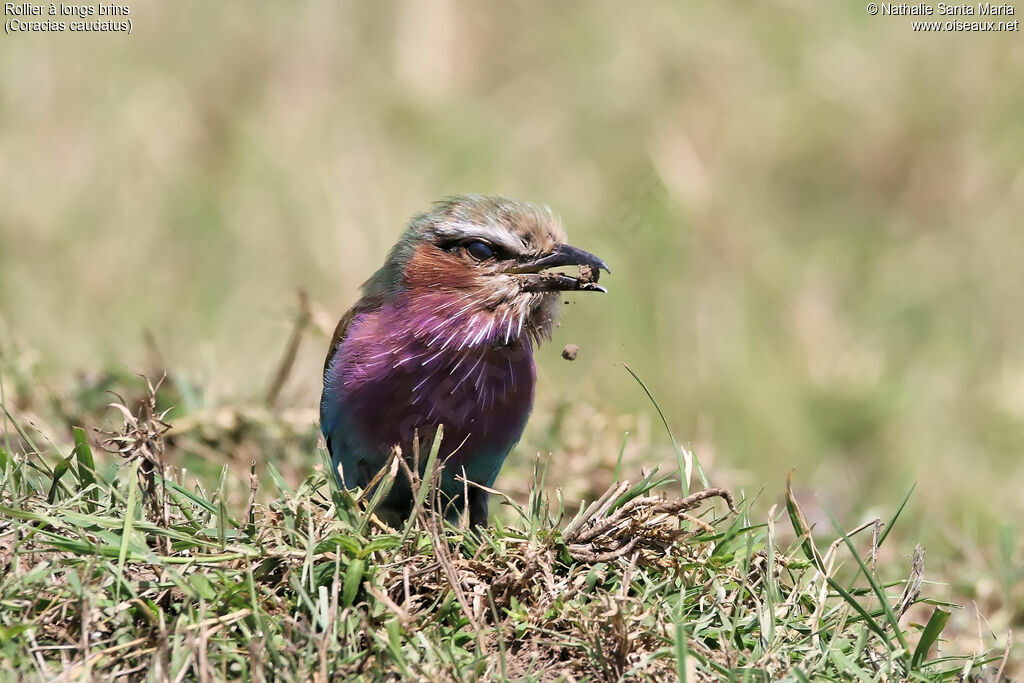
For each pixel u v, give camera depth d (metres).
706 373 12.99
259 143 14.74
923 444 12.34
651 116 16.06
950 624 8.05
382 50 16.31
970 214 15.70
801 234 15.66
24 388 9.31
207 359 10.27
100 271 13.40
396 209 14.20
